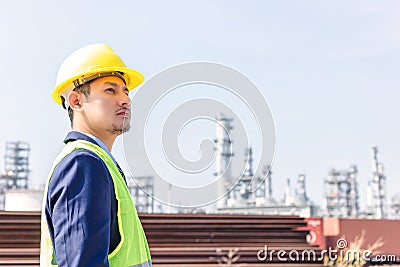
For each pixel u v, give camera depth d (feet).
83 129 9.64
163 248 49.16
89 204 8.39
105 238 8.41
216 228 52.49
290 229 54.65
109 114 9.57
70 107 9.77
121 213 9.01
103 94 9.61
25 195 75.31
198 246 50.57
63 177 8.63
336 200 155.74
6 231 44.11
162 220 50.72
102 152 9.23
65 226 8.35
